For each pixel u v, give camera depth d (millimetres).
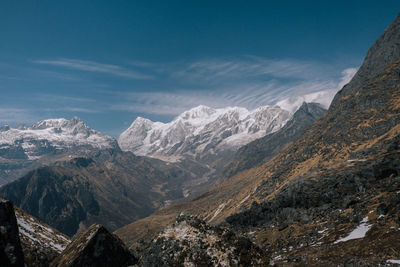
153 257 18469
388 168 128375
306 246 81688
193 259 17906
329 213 106250
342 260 42688
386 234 54406
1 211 17562
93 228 31438
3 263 16344
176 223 20281
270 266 18094
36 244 42844
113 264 30047
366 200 94812
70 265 27703
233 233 19812
